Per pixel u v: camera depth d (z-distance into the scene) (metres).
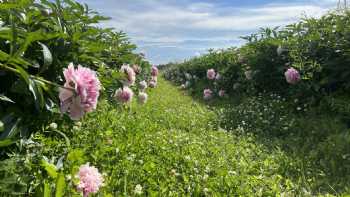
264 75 9.82
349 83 6.99
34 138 3.20
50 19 3.05
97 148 4.27
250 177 4.50
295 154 5.74
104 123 5.43
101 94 4.35
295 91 8.39
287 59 9.30
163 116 8.41
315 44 7.94
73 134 4.34
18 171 2.46
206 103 12.20
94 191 2.54
